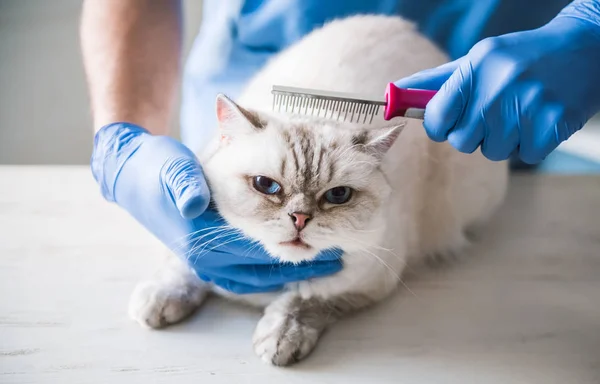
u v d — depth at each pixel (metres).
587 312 1.06
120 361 0.85
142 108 1.20
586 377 0.89
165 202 0.89
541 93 0.80
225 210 0.88
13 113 1.90
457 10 1.43
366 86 1.03
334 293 0.98
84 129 1.96
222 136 0.91
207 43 1.48
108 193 1.05
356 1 1.38
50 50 1.86
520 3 1.46
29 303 0.97
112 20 1.25
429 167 1.20
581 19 0.91
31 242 1.18
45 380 0.80
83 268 1.09
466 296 1.09
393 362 0.90
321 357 0.90
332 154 0.87
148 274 1.09
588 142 1.93
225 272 0.96
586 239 1.36
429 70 0.91
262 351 0.87
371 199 0.92
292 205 0.85
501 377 0.88
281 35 1.42
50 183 1.48
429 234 1.24
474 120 0.84
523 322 1.02
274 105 0.94
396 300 1.07
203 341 0.91
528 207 1.53
